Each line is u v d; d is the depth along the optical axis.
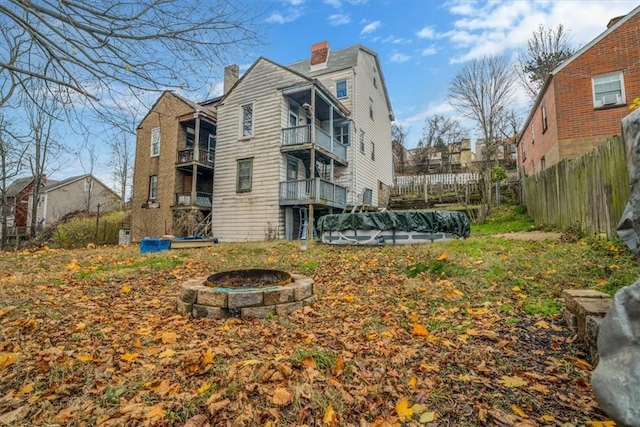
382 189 19.23
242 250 7.84
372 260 5.66
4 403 1.78
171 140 15.90
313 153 11.98
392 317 3.25
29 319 3.17
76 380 2.03
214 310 3.29
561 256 4.67
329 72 15.82
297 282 3.78
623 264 3.92
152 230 16.27
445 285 4.12
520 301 3.44
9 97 3.94
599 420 1.62
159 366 2.23
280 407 1.75
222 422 1.64
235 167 14.01
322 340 2.68
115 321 3.24
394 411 1.74
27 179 27.09
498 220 11.49
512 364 2.23
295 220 13.98
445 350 2.47
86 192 30.81
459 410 1.74
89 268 5.94
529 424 1.60
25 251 9.62
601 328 1.28
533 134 15.05
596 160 5.51
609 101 9.98
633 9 9.71
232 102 14.33
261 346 2.57
